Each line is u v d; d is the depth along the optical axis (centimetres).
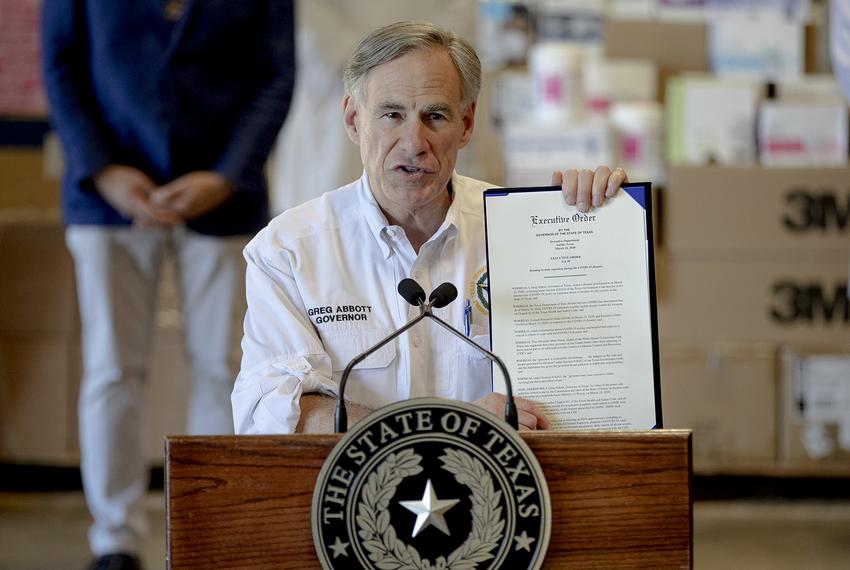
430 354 370
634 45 880
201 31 596
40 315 793
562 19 872
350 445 270
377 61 341
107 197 596
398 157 341
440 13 794
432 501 270
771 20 890
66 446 796
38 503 790
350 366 300
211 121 605
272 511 272
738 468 783
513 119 821
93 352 610
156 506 768
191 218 600
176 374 787
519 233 325
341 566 269
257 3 614
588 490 277
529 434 276
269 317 361
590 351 324
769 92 842
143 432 624
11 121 853
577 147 773
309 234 372
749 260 779
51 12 605
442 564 270
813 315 781
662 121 809
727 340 782
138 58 596
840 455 782
